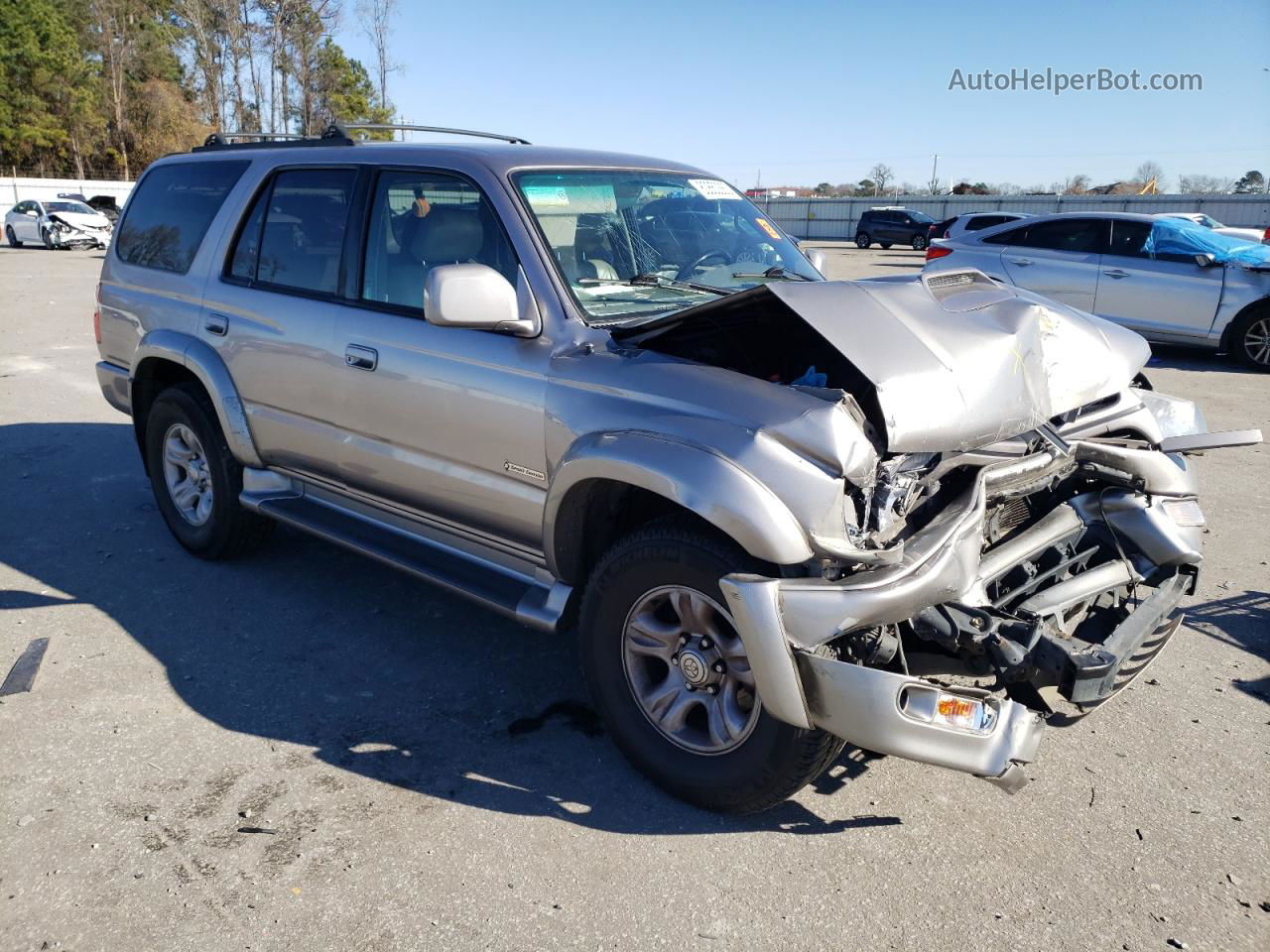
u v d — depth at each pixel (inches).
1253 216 1477.6
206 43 2342.5
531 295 133.8
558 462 127.1
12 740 135.5
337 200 162.9
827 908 105.7
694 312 125.0
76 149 2497.5
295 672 156.3
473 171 144.0
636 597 121.3
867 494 109.7
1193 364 456.8
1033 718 109.0
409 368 144.6
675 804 124.0
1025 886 109.7
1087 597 132.3
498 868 111.6
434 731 140.1
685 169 174.6
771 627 103.4
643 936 101.4
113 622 173.2
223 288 181.2
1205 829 119.9
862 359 110.8
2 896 105.4
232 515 189.6
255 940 100.1
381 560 153.7
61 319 565.3
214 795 124.0
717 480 106.4
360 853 113.7
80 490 248.5
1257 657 165.6
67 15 2541.8
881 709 102.0
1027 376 123.3
